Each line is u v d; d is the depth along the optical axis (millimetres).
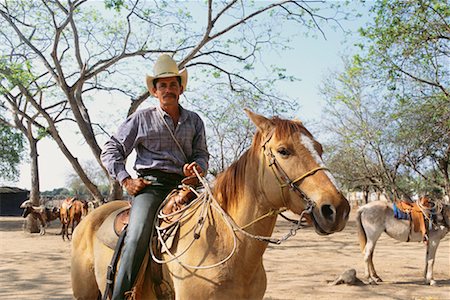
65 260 12539
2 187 45594
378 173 27859
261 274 3027
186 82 3635
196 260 2873
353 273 8859
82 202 21125
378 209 9625
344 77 24984
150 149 3461
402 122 21719
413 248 15219
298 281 9133
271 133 2816
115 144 3445
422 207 9477
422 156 24031
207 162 3666
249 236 2826
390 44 14453
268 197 2768
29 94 15867
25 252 14398
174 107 3496
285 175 2652
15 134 29375
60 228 25844
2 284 8891
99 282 3580
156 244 3141
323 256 13016
